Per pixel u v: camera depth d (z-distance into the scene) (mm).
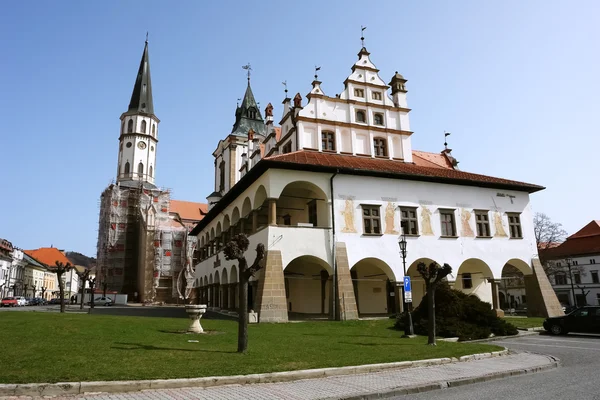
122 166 87938
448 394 9781
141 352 12734
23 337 15023
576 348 18141
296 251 28172
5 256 89438
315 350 14688
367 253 30156
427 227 32812
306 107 35750
